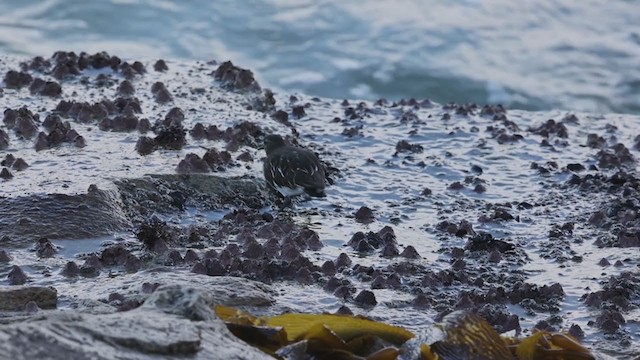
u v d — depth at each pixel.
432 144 27.88
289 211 23.12
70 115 26.58
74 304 16.44
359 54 64.25
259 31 66.00
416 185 25.05
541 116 31.48
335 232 21.83
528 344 12.43
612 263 20.44
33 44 62.06
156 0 67.75
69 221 20.31
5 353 9.74
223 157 24.06
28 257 19.19
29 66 30.73
